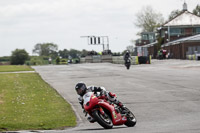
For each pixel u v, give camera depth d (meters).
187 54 145.12
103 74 71.31
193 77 56.19
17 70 102.06
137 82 52.06
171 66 89.75
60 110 31.28
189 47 145.25
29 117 28.22
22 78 68.38
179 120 24.52
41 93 43.22
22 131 23.14
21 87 50.75
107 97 21.39
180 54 150.25
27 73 84.69
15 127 24.58
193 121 23.52
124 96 38.53
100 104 20.66
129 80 55.69
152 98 36.41
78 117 28.28
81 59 198.88
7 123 25.62
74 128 23.81
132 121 22.55
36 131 23.02
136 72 73.38
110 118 21.31
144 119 26.09
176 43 154.12
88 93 20.77
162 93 39.62
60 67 115.38
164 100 34.88
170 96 37.22
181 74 62.88
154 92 40.69
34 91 45.44
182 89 42.19
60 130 23.23
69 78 65.25
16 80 63.59
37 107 32.97
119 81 54.81
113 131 20.30
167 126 21.77
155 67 89.25
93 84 52.03
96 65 121.88
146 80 54.38
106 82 54.19
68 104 34.50
